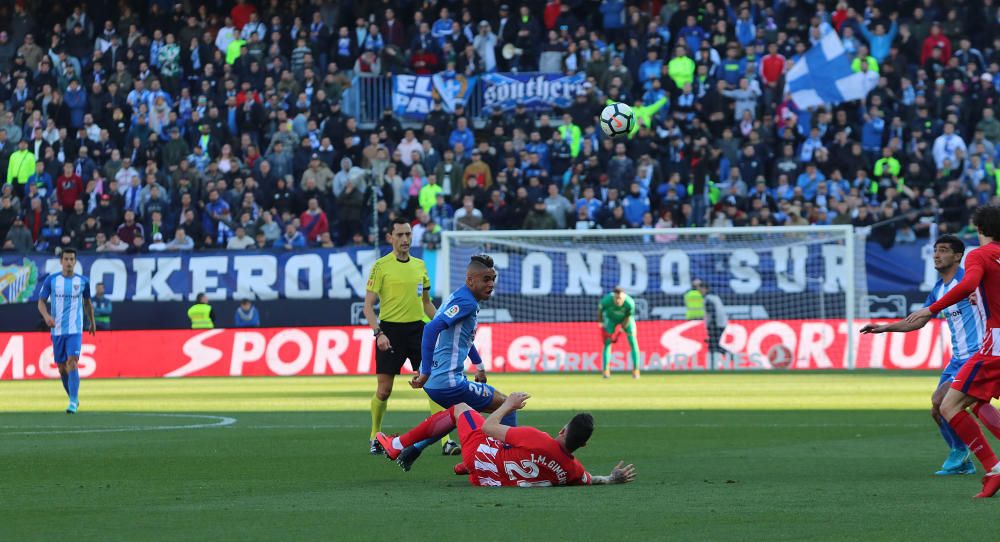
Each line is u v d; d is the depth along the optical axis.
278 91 78.88
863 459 25.77
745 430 32.88
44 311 40.97
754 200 70.56
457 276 70.44
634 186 70.75
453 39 83.19
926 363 65.88
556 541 15.39
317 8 85.69
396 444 23.33
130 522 17.25
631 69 79.00
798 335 66.75
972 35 80.94
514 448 20.98
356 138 76.50
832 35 76.12
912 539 15.42
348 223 72.56
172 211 75.00
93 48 86.00
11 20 87.69
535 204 70.75
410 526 16.70
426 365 23.41
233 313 70.25
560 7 83.38
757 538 15.55
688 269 69.56
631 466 21.56
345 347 66.50
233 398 48.25
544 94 79.81
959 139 72.06
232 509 18.59
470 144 76.25
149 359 67.19
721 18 80.81
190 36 83.69
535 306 70.06
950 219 69.44
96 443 30.27
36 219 74.69
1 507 18.95
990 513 17.72
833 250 68.56
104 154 78.38
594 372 67.12
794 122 75.44
